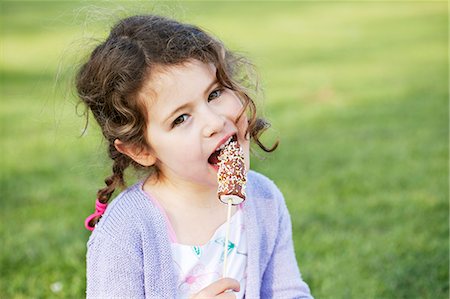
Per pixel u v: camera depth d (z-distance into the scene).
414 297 4.00
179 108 2.30
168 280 2.43
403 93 8.60
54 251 4.61
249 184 2.71
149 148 2.44
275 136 6.90
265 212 2.71
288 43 12.66
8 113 8.06
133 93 2.34
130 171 2.72
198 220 2.52
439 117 7.46
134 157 2.47
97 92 2.45
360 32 13.48
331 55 11.38
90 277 2.44
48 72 10.26
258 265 2.59
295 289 2.75
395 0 17.50
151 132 2.37
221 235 2.54
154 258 2.42
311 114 7.75
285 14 16.23
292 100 8.45
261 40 13.02
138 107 2.35
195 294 2.34
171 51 2.32
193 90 2.30
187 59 2.32
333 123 7.38
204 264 2.50
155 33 2.38
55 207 5.30
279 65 10.72
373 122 7.37
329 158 6.23
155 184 2.56
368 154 6.32
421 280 4.13
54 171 6.09
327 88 9.05
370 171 5.88
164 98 2.31
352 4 17.31
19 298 4.05
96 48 2.49
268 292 2.76
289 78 9.74
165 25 2.44
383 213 5.04
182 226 2.50
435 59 10.66
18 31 13.90
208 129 2.29
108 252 2.40
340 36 13.17
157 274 2.42
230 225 2.56
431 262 4.32
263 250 2.69
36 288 4.16
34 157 6.49
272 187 2.77
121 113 2.41
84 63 2.56
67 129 7.11
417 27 13.66
